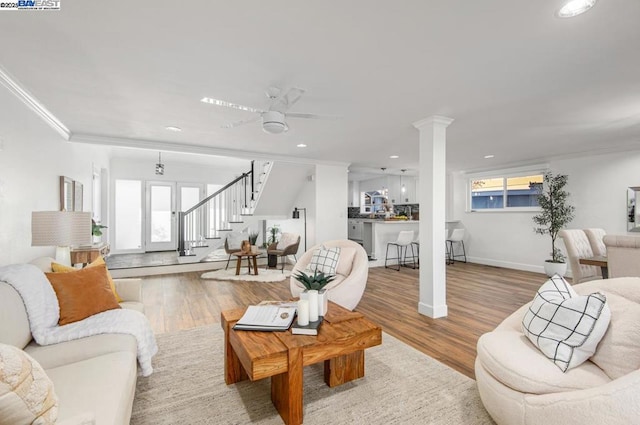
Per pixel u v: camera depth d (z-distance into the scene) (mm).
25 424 817
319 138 4363
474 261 7398
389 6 1572
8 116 2451
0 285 1694
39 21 1688
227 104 2422
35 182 2953
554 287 1780
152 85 2553
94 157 5516
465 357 2510
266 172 6383
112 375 1447
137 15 1644
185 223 6887
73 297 2045
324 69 2287
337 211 6520
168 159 7883
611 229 5133
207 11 1611
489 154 5570
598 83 2533
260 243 8312
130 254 7719
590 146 4895
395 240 6887
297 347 1691
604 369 1426
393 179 8719
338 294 3100
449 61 2168
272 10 1604
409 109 3156
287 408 1685
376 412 1809
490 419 1742
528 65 2221
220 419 1749
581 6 1559
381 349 2639
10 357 798
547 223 5887
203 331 3061
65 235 2645
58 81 2471
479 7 1577
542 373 1415
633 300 1562
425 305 3527
